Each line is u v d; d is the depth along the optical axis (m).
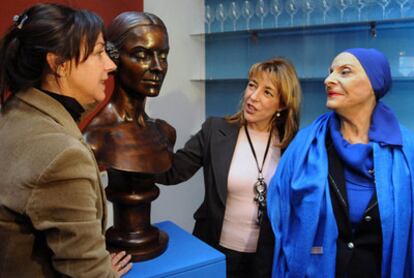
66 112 0.80
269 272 1.32
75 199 0.70
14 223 0.70
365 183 1.21
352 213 1.18
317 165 1.24
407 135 1.24
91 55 0.80
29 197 0.67
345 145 1.23
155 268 1.11
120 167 1.06
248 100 1.51
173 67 2.50
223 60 2.69
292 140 1.45
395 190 1.16
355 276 1.19
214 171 1.52
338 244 1.20
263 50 2.54
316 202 1.20
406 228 1.16
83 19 0.77
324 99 2.35
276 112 1.56
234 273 1.50
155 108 2.41
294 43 2.42
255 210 1.46
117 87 1.15
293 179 1.27
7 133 0.74
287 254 1.25
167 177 1.57
